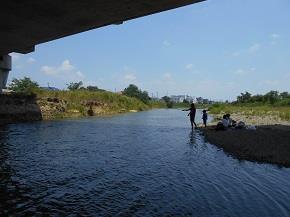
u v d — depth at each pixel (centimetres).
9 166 1619
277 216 1009
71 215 1009
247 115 5644
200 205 1102
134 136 2941
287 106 8244
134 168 1634
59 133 3038
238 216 1007
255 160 1812
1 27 2592
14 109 4194
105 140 2641
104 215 1010
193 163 1755
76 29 2620
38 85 5962
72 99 6078
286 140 2386
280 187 1307
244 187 1308
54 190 1255
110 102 7694
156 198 1173
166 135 3028
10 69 4475
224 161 1802
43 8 2095
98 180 1405
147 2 1925
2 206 1075
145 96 13288
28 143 2369
